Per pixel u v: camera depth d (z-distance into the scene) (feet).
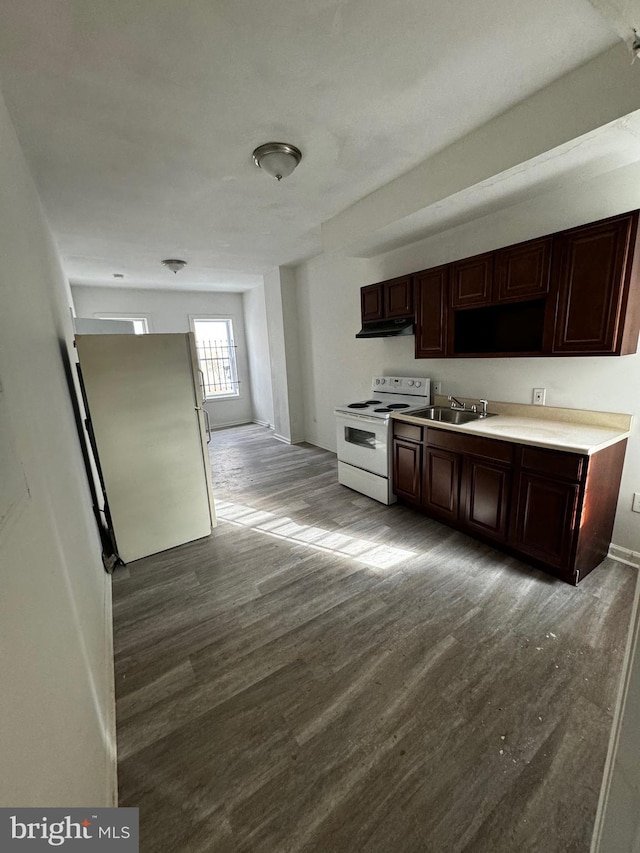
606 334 6.44
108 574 8.00
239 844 3.50
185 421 9.00
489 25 4.32
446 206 7.70
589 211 6.93
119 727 4.67
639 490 7.13
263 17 4.05
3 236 3.75
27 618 2.44
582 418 7.75
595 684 4.95
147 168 7.18
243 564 8.32
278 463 15.58
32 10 3.75
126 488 8.38
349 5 3.97
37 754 2.28
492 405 9.40
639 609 1.95
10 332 3.28
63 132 5.86
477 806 3.71
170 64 4.63
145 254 13.16
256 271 17.25
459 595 6.83
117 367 7.99
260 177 7.73
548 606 6.40
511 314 8.61
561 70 5.15
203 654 5.80
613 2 2.92
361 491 11.87
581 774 3.95
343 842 3.49
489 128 6.28
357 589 7.20
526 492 7.19
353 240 9.81
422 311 9.88
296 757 4.24
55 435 4.76
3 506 2.25
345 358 14.87
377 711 4.74
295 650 5.79
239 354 23.29
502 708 4.69
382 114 5.90
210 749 4.37
